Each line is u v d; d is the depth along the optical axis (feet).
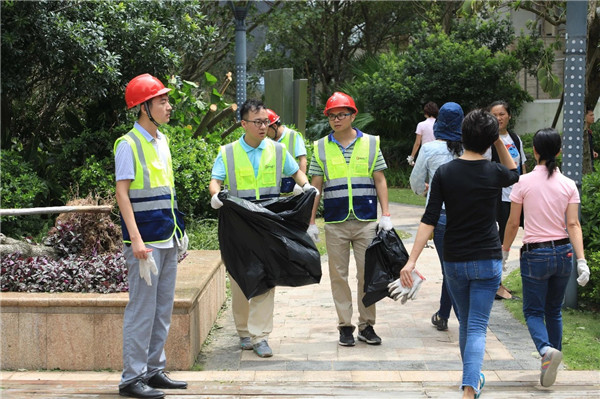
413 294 14.16
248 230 16.83
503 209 21.27
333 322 20.25
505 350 17.58
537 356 17.13
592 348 17.56
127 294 16.44
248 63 85.25
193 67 64.80
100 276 17.25
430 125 34.04
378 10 79.82
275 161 17.51
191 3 35.22
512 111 62.80
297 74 85.81
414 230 35.45
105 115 35.35
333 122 17.61
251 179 17.33
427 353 17.47
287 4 70.54
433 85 59.47
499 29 64.23
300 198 17.11
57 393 14.58
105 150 34.01
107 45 32.19
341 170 17.74
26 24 29.55
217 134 37.86
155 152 14.55
